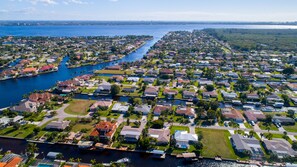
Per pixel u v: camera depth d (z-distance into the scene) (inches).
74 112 6934.1
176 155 5034.5
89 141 5344.5
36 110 6988.2
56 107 7268.7
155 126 6112.2
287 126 6378.0
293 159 4832.7
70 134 5679.1
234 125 6274.6
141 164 4795.8
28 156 4817.9
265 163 4847.4
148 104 7529.5
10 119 6205.7
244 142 5310.0
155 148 5231.3
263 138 5689.0
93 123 6245.1
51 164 4537.4
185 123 6402.6
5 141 5433.1
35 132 5669.3
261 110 7440.9
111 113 6924.2
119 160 4795.8
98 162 4800.7
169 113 6953.7
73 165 4537.4
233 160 4926.2
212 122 6441.9
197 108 7165.4
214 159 4963.1
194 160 4911.4
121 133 5639.8
